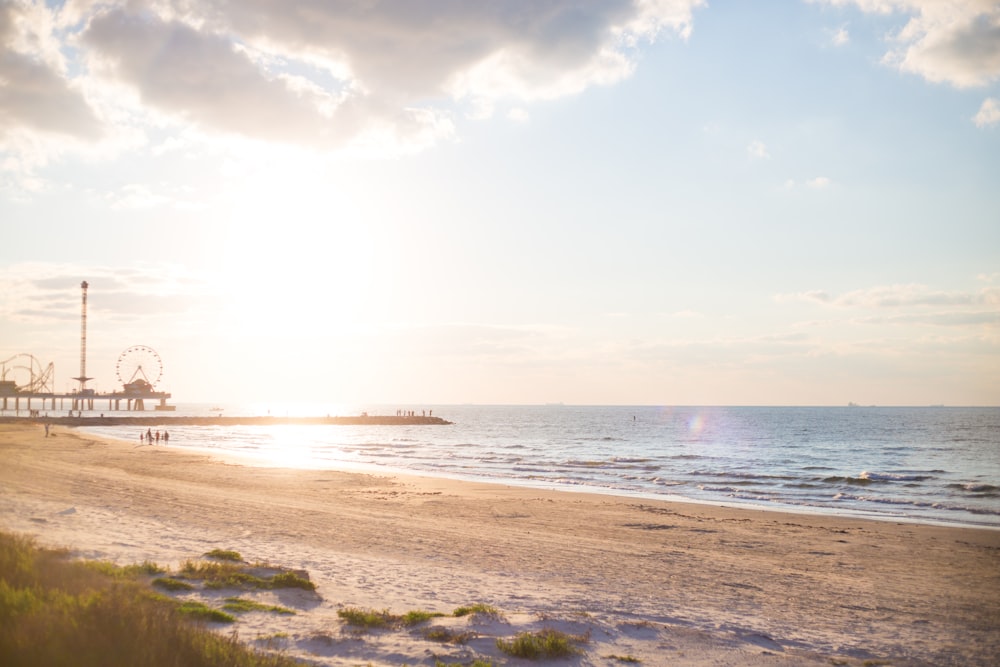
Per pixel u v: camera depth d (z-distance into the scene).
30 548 12.32
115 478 35.44
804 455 72.94
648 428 148.75
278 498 31.11
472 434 130.62
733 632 12.70
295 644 10.02
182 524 21.89
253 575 14.61
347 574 16.08
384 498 33.22
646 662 10.38
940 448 83.06
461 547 20.89
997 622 14.41
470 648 10.32
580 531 24.97
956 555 21.58
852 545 23.12
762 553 21.67
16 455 48.25
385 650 10.04
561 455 73.69
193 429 140.25
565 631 11.60
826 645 12.41
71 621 7.76
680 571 18.72
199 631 8.49
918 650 12.37
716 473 52.12
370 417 195.12
